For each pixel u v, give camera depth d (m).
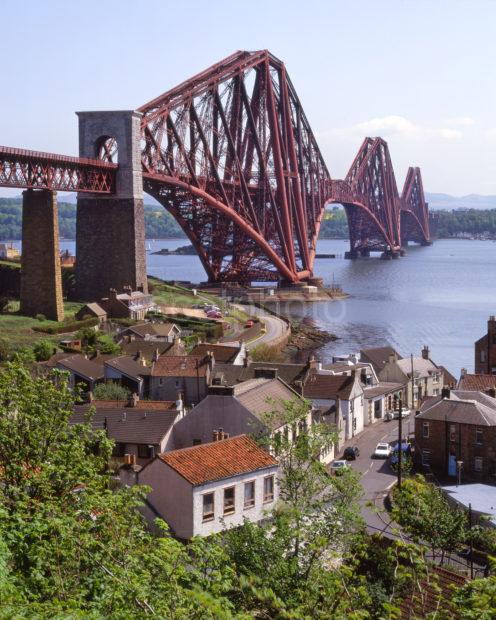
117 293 179.25
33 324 143.50
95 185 176.88
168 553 24.83
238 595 29.17
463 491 70.19
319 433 53.66
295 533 35.81
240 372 95.00
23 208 155.75
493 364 118.19
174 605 22.69
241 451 52.59
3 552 24.31
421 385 119.06
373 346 178.25
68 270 197.88
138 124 187.88
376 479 79.00
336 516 39.53
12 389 36.41
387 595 32.28
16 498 30.16
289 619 24.33
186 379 94.44
